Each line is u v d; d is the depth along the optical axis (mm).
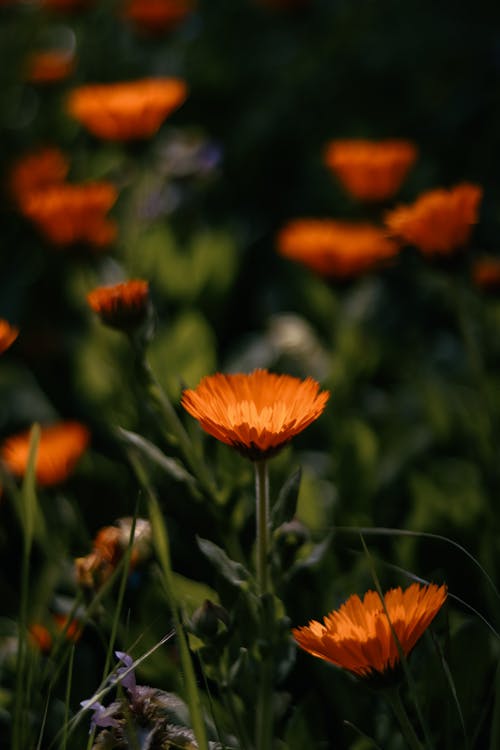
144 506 1368
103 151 2217
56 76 2609
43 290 1979
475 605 1390
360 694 1290
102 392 1621
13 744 1163
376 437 1570
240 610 1250
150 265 1851
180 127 2717
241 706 1229
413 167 2273
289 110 2629
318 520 1425
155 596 1317
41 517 1322
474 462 1534
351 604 1144
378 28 2908
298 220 2320
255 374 1184
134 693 1190
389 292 1892
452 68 2775
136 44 2893
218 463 1294
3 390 1704
